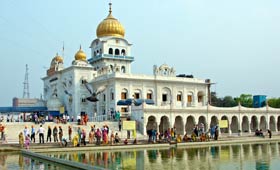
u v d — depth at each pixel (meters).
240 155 32.19
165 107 63.09
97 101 76.31
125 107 70.69
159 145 44.09
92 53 88.25
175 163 25.92
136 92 73.25
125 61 84.50
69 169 23.34
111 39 84.12
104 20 87.00
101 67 80.88
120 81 71.12
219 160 27.95
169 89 77.56
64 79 82.75
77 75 77.31
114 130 57.41
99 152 36.66
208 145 46.91
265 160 27.86
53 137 48.94
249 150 38.06
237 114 73.06
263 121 80.12
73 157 30.92
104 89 71.38
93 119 68.38
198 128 61.38
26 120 70.31
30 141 45.00
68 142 44.59
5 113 79.12
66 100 80.88
